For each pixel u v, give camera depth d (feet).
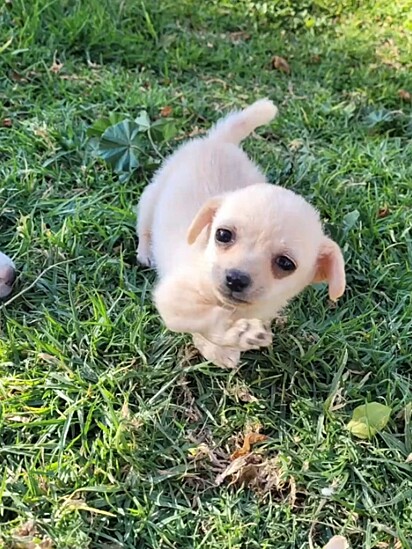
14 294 1.49
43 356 1.37
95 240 1.62
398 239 1.71
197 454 1.29
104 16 2.27
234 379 1.40
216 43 2.37
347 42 2.51
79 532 1.16
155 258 1.51
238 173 1.48
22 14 2.19
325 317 1.53
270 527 1.22
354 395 1.40
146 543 1.18
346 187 1.83
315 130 2.06
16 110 1.92
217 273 1.19
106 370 1.38
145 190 1.60
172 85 2.14
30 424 1.28
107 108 1.98
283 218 1.19
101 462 1.24
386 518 1.24
